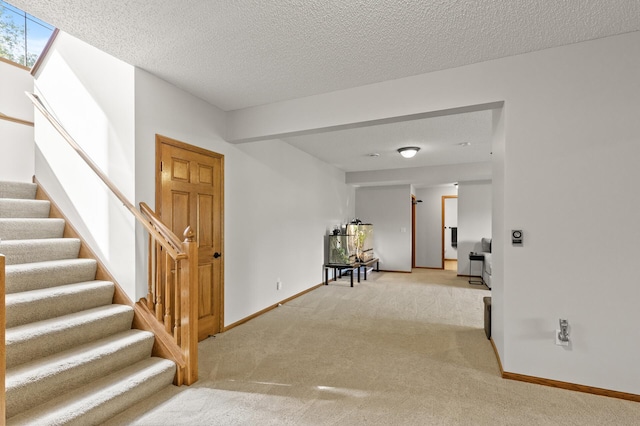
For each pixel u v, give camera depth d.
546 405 2.16
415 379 2.54
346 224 7.88
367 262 7.16
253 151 4.30
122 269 2.73
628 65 2.24
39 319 2.26
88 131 2.95
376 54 2.52
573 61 2.36
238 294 3.95
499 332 2.82
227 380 2.51
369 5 1.94
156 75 2.88
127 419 1.99
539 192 2.45
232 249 3.85
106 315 2.44
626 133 2.24
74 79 3.07
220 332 3.62
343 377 2.57
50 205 3.22
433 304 4.95
